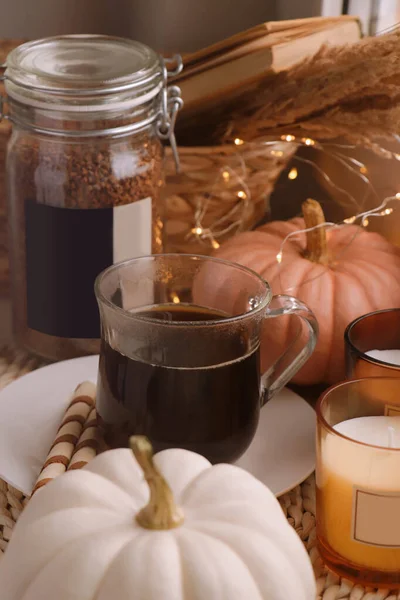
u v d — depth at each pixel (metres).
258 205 0.98
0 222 1.01
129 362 0.80
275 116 0.96
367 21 0.91
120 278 0.85
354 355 0.84
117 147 0.91
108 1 1.01
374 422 0.80
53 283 0.92
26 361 0.96
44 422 0.86
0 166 0.99
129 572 0.68
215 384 0.79
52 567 0.69
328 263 0.92
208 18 1.01
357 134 0.95
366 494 0.76
